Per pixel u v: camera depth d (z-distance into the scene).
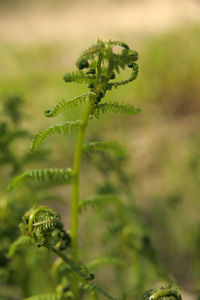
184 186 4.73
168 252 4.09
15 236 2.47
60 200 2.73
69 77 1.52
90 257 3.54
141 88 8.02
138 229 3.03
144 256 2.82
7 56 10.17
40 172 1.79
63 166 5.64
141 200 4.75
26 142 3.68
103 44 1.49
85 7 18.20
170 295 1.46
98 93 1.57
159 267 2.84
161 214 4.35
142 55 9.00
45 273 2.93
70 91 8.55
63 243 1.74
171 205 4.36
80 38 14.27
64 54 12.50
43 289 2.96
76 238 1.82
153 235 4.12
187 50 8.52
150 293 1.48
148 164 5.44
